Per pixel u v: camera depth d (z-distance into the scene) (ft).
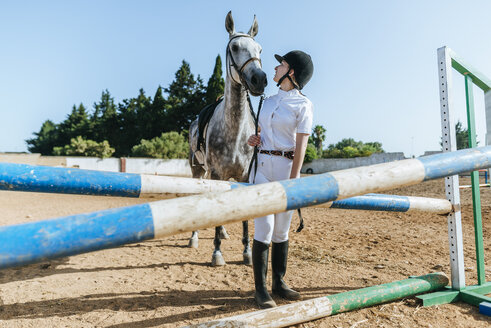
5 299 8.50
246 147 11.71
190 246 14.57
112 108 213.66
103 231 2.97
